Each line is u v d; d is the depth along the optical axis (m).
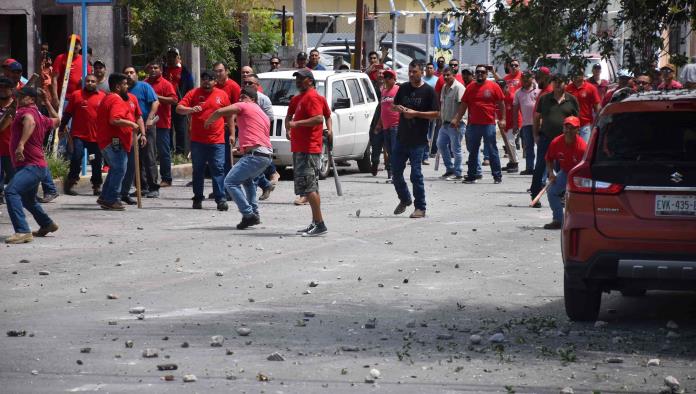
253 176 17.72
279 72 27.14
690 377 9.03
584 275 10.70
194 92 20.30
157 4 29.86
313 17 55.41
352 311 11.67
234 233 17.31
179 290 12.75
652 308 12.11
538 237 17.02
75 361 9.39
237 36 34.25
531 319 11.24
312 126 16.88
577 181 10.76
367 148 28.14
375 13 41.47
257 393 8.44
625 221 10.52
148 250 15.55
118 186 19.98
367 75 29.39
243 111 17.66
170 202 21.45
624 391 8.62
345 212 19.94
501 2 11.71
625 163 10.58
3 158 19.59
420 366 9.33
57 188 22.31
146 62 31.30
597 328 10.97
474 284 13.27
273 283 13.23
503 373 9.12
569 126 17.41
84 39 23.31
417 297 12.47
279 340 10.27
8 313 11.44
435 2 12.17
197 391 8.48
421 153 19.19
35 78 21.66
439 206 20.92
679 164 10.41
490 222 18.69
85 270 13.98
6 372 9.02
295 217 19.30
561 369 9.27
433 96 19.11
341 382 8.79
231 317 11.31
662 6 11.75
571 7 11.55
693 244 10.34
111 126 19.80
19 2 28.89
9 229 17.53
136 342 10.13
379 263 14.68
